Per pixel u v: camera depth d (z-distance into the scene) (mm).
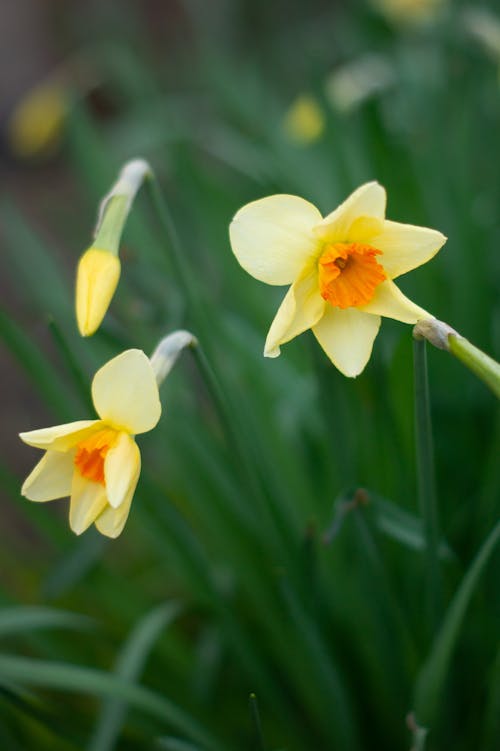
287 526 702
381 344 672
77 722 697
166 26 1957
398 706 706
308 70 1017
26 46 2002
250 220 579
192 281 678
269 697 716
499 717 653
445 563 684
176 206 1019
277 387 793
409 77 1018
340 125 838
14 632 727
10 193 1819
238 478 717
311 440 792
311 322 584
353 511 637
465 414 755
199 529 877
